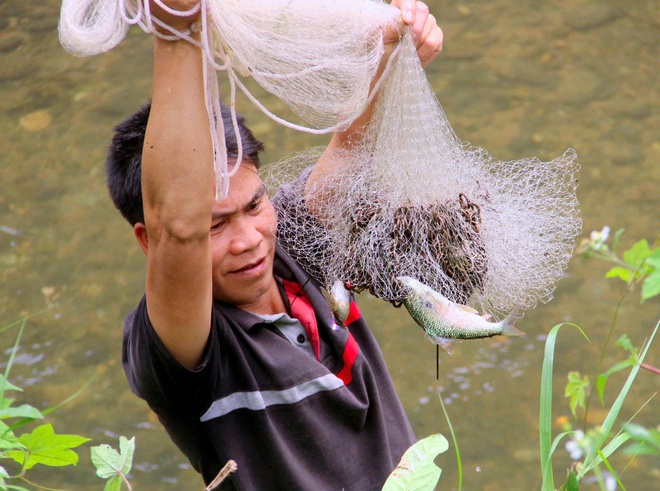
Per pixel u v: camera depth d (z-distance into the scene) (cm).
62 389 848
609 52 1274
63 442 311
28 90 1247
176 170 307
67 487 770
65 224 1035
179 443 392
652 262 291
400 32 359
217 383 366
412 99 358
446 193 365
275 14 325
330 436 391
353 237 365
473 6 1388
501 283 381
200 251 321
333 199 384
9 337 901
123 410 834
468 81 1219
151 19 297
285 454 378
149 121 308
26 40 1351
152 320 340
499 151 1086
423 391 837
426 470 299
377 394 410
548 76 1226
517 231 383
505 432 800
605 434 295
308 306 400
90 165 1116
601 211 1002
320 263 392
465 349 884
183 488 767
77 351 887
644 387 836
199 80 307
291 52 333
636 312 901
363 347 429
